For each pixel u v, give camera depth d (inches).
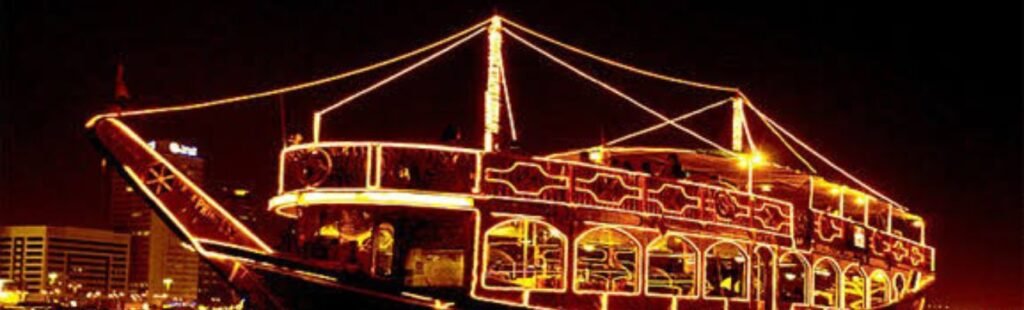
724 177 1107.3
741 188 1146.7
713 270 1107.9
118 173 837.2
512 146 882.1
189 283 6663.4
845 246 1141.1
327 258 862.5
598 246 1056.2
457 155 832.3
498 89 868.0
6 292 4232.3
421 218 863.1
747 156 1014.4
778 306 1021.8
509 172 845.2
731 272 1074.7
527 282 934.4
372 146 815.7
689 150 999.0
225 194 873.5
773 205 1029.2
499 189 839.1
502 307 837.2
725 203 973.2
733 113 1095.0
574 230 866.8
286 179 854.5
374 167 813.2
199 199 836.6
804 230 1067.9
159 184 834.2
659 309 912.9
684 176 983.0
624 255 1091.3
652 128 1037.2
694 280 944.3
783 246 1034.1
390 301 836.0
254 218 890.1
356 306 838.5
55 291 6038.4
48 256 6087.6
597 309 876.6
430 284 876.0
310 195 825.5
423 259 877.8
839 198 1167.0
